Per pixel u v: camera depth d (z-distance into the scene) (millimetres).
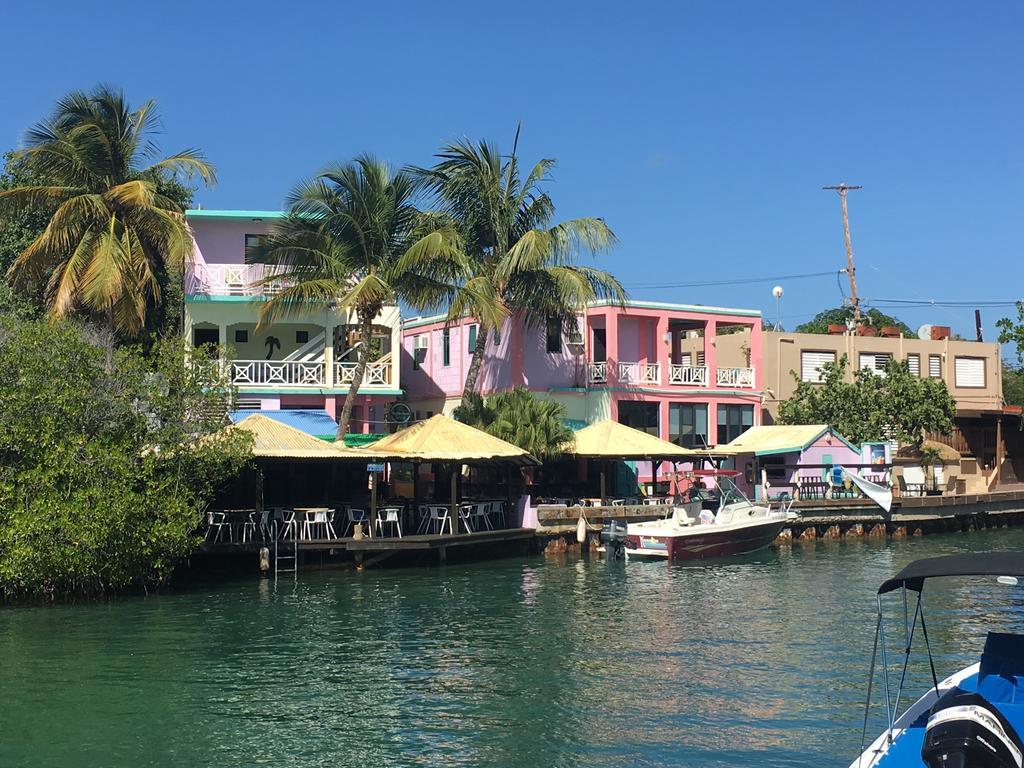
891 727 10883
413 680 17250
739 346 53281
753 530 35406
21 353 24641
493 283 40438
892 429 48219
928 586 27781
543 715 15266
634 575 30188
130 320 34406
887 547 38281
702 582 28625
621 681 17172
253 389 40562
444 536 31281
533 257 38750
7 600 24438
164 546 24734
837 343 54062
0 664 18203
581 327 46969
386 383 42781
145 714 15289
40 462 23734
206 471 26312
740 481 45156
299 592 26422
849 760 13375
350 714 15320
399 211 38125
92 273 32938
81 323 33188
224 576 29203
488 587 27516
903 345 55750
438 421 33562
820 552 36531
